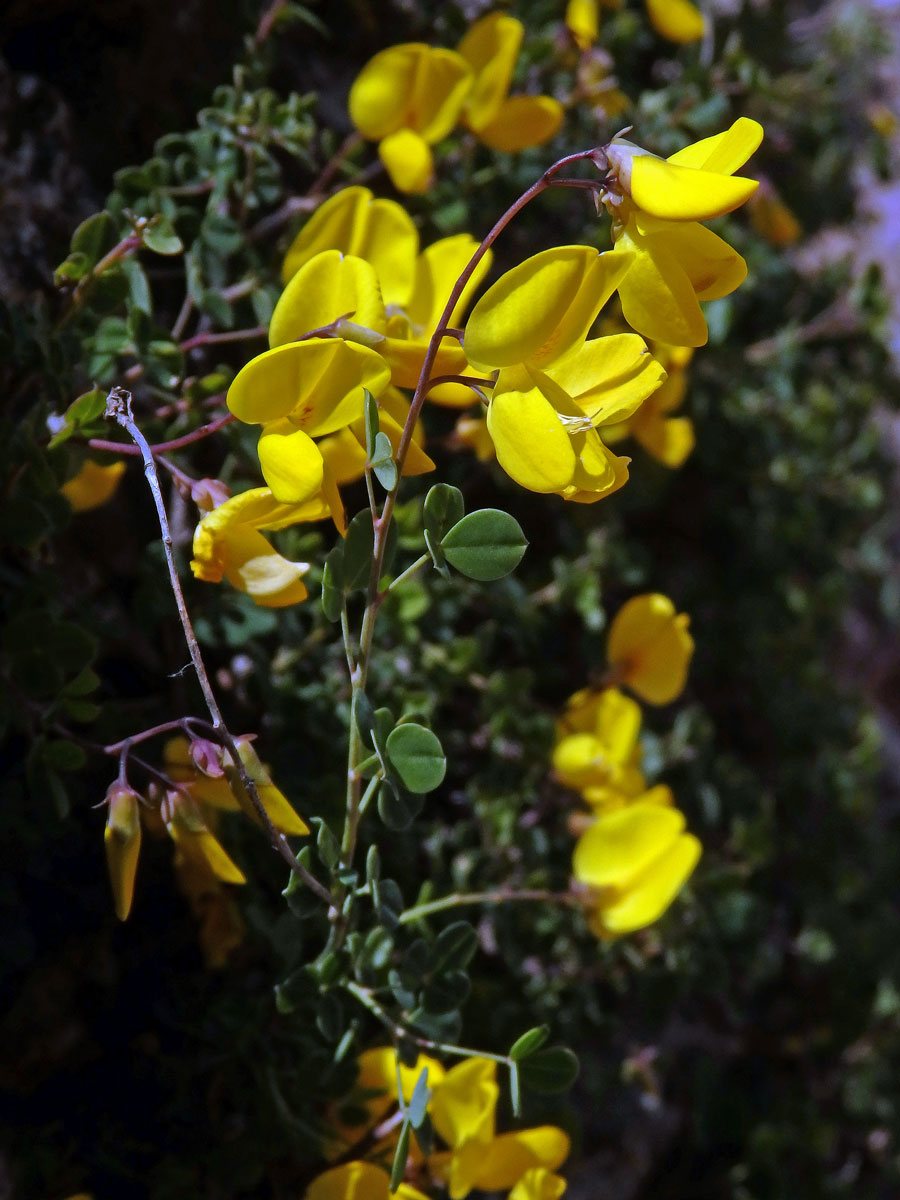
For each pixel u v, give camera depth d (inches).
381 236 12.0
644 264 9.9
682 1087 17.2
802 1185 17.5
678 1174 17.0
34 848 12.6
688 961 14.8
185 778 12.8
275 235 14.1
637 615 14.2
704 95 17.9
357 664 10.6
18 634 11.8
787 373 20.3
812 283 21.5
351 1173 11.6
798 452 20.9
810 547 20.8
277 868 12.9
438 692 14.2
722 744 19.4
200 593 13.1
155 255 13.7
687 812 17.0
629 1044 15.7
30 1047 12.8
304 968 11.1
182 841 10.7
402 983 11.2
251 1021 12.5
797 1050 18.7
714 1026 17.9
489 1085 11.5
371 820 13.2
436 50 13.3
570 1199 14.8
